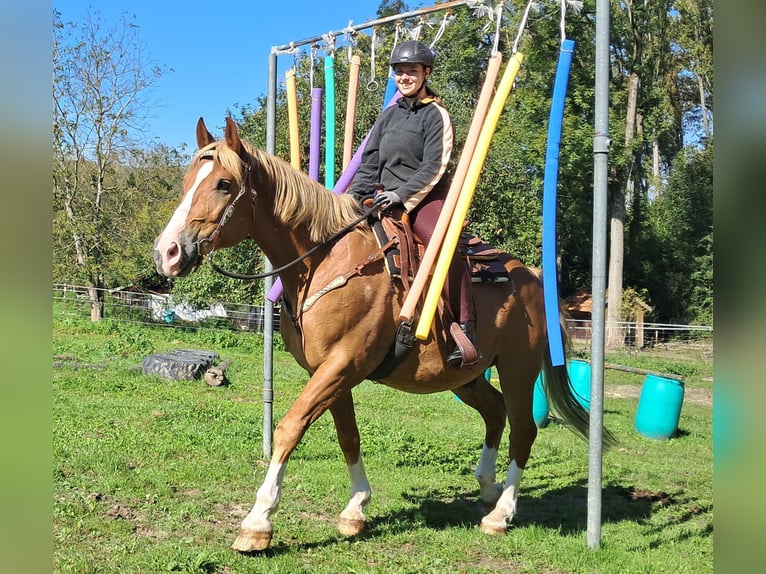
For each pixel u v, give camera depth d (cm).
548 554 377
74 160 2106
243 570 323
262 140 1800
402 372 371
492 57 375
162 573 312
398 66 377
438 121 371
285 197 347
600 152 371
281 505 436
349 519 392
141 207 2377
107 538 350
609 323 2214
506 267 435
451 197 353
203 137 344
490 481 468
